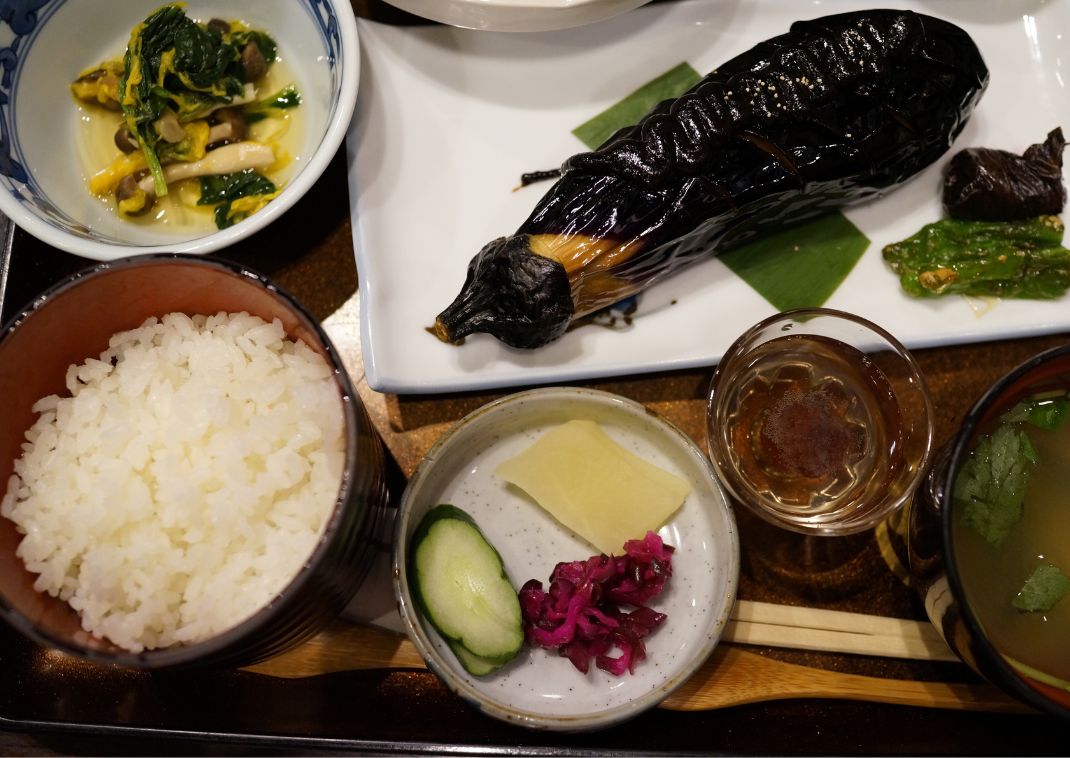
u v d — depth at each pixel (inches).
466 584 9.1
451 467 9.9
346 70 10.1
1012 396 8.8
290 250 11.0
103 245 9.5
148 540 8.2
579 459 9.8
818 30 10.2
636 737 9.3
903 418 9.7
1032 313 10.7
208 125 11.2
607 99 11.6
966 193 10.6
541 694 9.2
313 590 7.5
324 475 8.3
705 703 9.3
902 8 11.8
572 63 11.7
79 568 8.2
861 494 9.7
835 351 10.0
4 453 8.2
